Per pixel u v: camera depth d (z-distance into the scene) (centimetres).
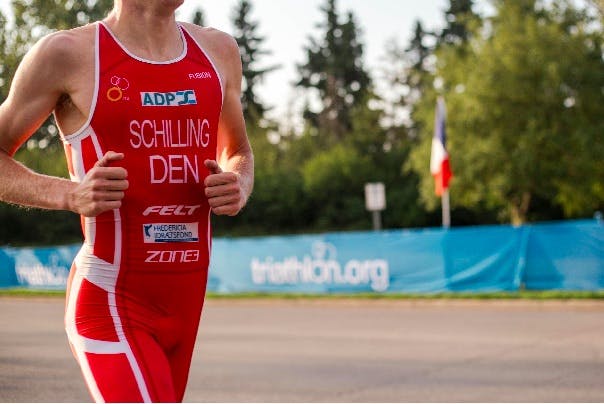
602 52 3638
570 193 3700
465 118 3659
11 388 769
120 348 268
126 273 273
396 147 6575
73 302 277
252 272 2083
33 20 1914
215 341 1159
